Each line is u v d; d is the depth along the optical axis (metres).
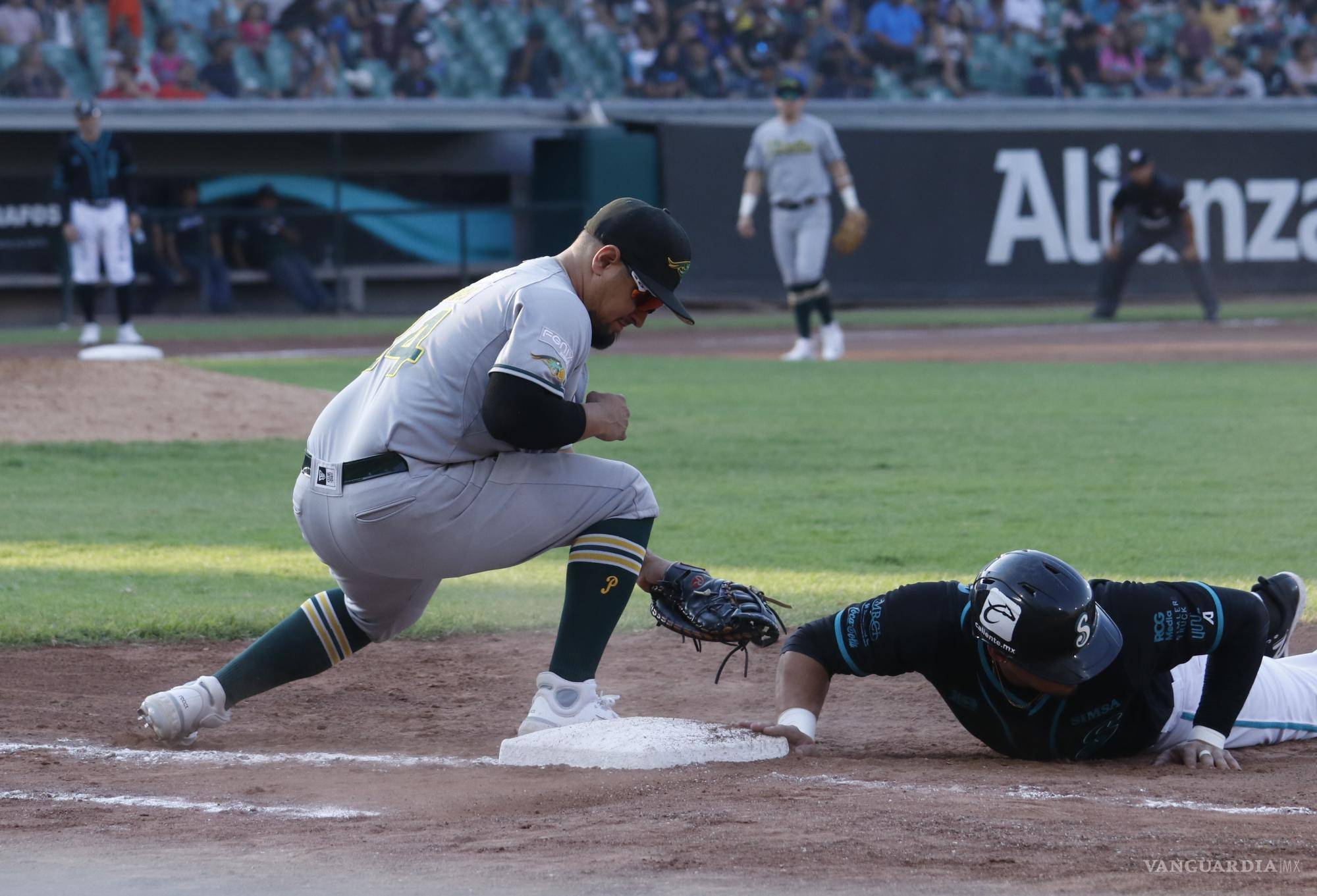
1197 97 97.94
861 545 25.53
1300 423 41.41
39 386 41.19
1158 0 100.69
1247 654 13.80
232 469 35.09
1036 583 12.59
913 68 96.75
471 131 84.38
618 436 13.16
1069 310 84.56
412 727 15.94
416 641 20.09
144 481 33.50
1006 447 37.59
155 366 43.53
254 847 10.74
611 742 13.32
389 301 85.25
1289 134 88.44
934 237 84.81
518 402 12.45
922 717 16.64
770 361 59.41
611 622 13.81
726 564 23.86
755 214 83.69
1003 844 10.56
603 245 13.20
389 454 12.91
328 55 87.62
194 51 86.81
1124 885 9.66
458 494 12.98
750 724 14.18
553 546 13.74
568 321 12.73
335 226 82.94
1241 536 26.02
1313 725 15.33
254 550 26.09
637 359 60.53
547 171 86.19
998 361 58.75
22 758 14.05
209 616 20.36
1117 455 36.22
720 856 10.27
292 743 15.07
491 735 15.59
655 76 92.31
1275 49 99.62
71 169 60.25
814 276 58.25
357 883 9.74
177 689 14.58
